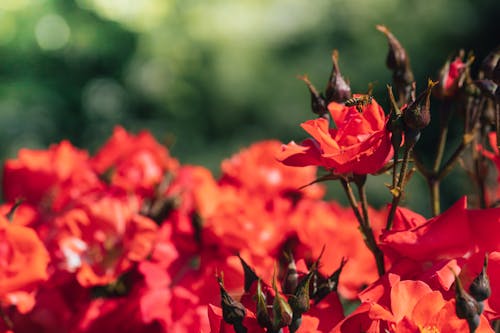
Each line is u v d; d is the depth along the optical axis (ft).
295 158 2.16
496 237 2.19
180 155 15.31
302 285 2.04
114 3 15.75
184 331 2.86
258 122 15.38
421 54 15.35
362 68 15.03
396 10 15.38
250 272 2.22
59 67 16.08
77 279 2.99
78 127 16.17
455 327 1.94
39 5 15.84
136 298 2.95
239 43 15.44
